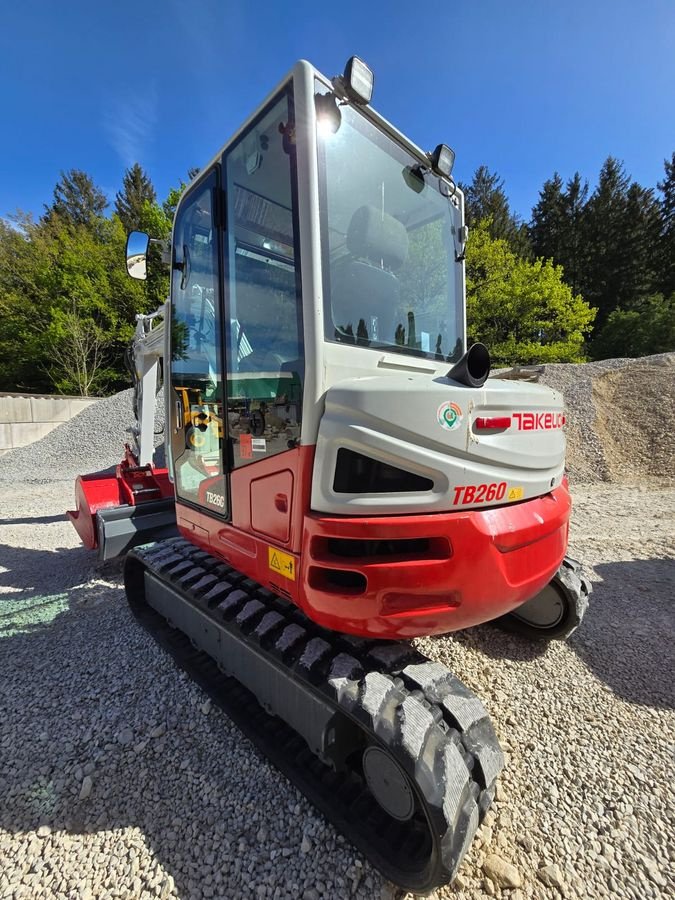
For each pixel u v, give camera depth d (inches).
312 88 62.3
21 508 293.7
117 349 810.8
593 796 73.6
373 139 75.7
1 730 89.0
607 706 94.0
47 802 73.1
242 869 62.2
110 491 173.0
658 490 270.8
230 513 84.3
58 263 808.3
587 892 59.2
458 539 59.5
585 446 333.1
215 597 92.7
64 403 540.7
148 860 63.7
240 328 78.4
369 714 58.7
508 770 78.7
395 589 58.7
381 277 77.9
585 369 438.9
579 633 120.9
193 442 99.7
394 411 57.8
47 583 164.6
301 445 63.6
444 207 96.8
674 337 804.6
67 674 106.1
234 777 77.1
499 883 60.2
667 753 82.0
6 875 62.1
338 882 60.3
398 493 59.7
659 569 162.9
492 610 64.2
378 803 63.8
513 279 665.6
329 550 64.2
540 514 70.4
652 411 354.9
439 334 96.0
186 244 99.2
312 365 62.0
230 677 96.7
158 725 89.1
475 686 100.1
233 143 78.5
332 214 66.7
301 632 76.9
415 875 55.5
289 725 80.4
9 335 773.3
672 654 111.4
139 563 129.8
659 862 63.3
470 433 62.3
